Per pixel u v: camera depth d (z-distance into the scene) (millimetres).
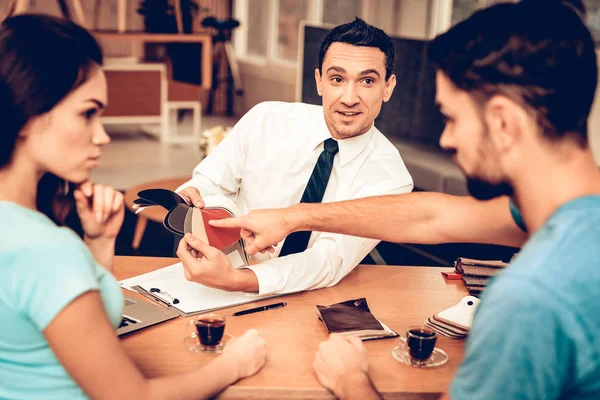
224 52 9953
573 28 972
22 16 1146
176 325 1682
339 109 2029
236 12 10008
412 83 4996
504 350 932
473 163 1058
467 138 1047
